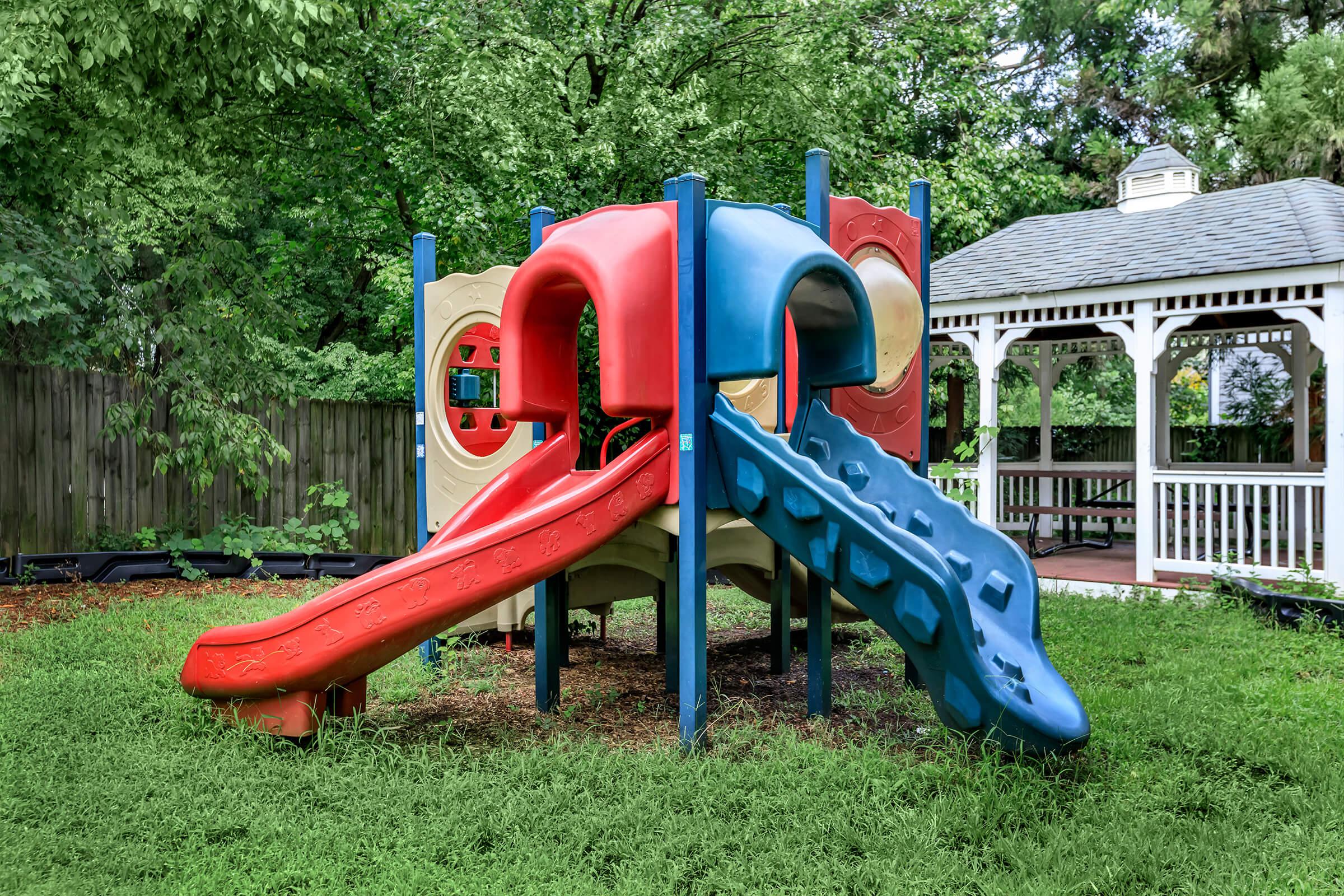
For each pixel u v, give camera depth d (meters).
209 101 9.68
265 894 3.02
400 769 4.15
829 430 5.34
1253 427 14.43
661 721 5.16
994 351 10.25
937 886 3.05
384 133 11.37
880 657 6.67
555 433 5.32
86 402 10.02
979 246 11.80
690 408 4.59
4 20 7.06
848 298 4.86
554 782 3.90
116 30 7.27
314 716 4.52
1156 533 11.12
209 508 10.81
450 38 10.95
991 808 3.63
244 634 4.50
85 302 10.46
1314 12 19.53
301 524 11.49
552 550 4.52
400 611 4.37
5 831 3.39
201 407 9.38
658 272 4.63
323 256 17.53
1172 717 4.80
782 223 4.87
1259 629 7.24
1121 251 9.95
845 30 13.80
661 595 6.97
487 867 3.22
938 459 17.00
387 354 16.64
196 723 4.68
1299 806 3.74
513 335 4.96
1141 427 9.17
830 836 3.45
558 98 11.82
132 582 9.28
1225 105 20.50
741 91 13.20
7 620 7.34
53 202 8.99
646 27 12.35
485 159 10.70
